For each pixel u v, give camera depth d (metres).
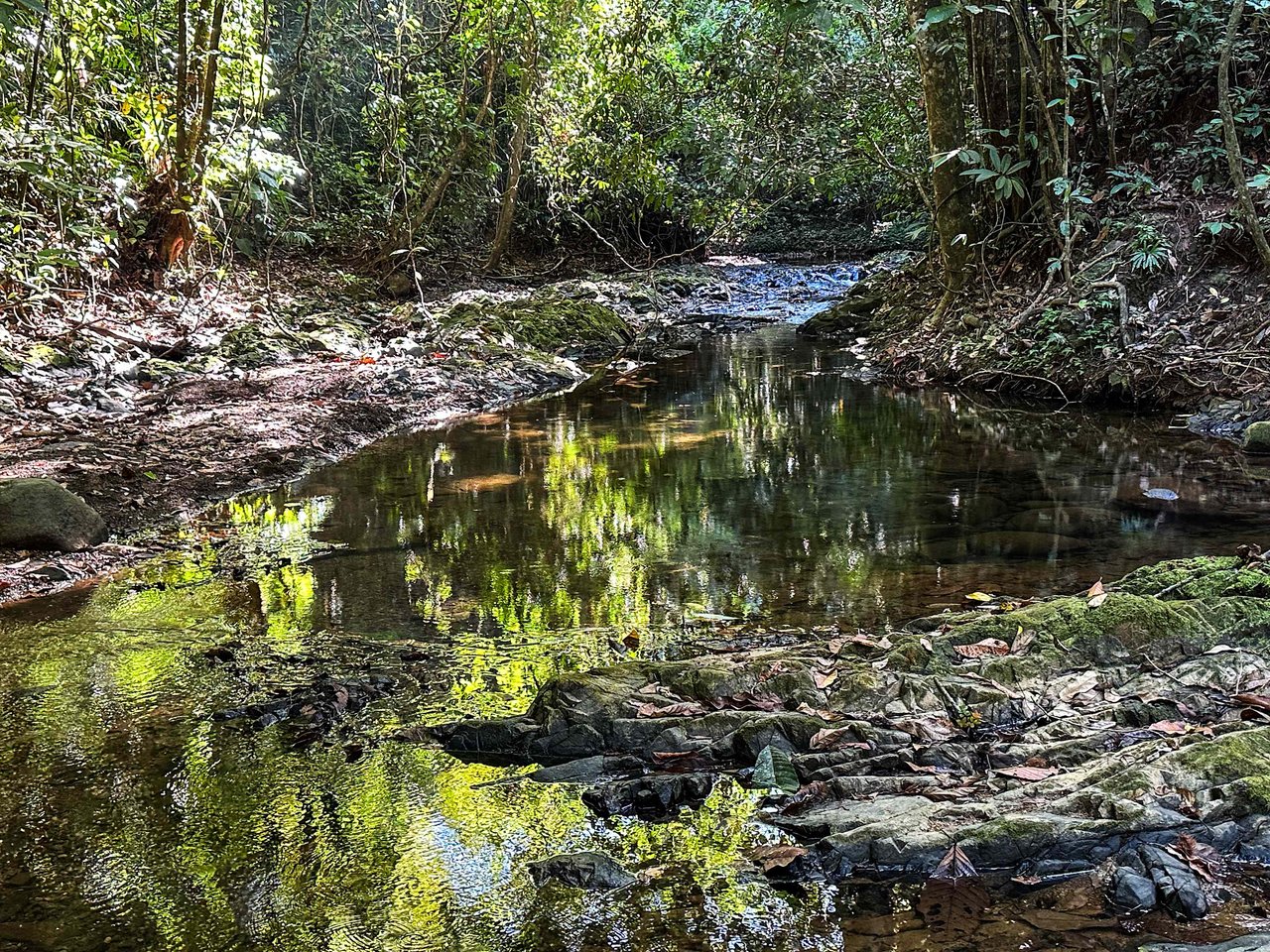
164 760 2.75
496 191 16.48
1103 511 4.93
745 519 5.00
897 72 11.96
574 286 13.95
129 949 2.00
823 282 16.56
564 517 5.11
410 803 2.54
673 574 4.23
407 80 14.48
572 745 2.80
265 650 3.49
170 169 9.84
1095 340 7.77
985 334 8.62
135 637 3.60
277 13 14.17
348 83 15.40
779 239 21.31
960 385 8.44
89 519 4.63
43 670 3.31
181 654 3.45
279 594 4.04
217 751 2.79
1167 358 7.27
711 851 2.33
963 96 10.30
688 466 6.13
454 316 10.80
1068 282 8.09
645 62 14.01
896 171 11.34
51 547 4.45
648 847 2.36
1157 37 9.00
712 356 10.73
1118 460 5.94
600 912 2.11
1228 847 2.24
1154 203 8.29
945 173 9.21
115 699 3.11
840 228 21.42
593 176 15.66
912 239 18.00
